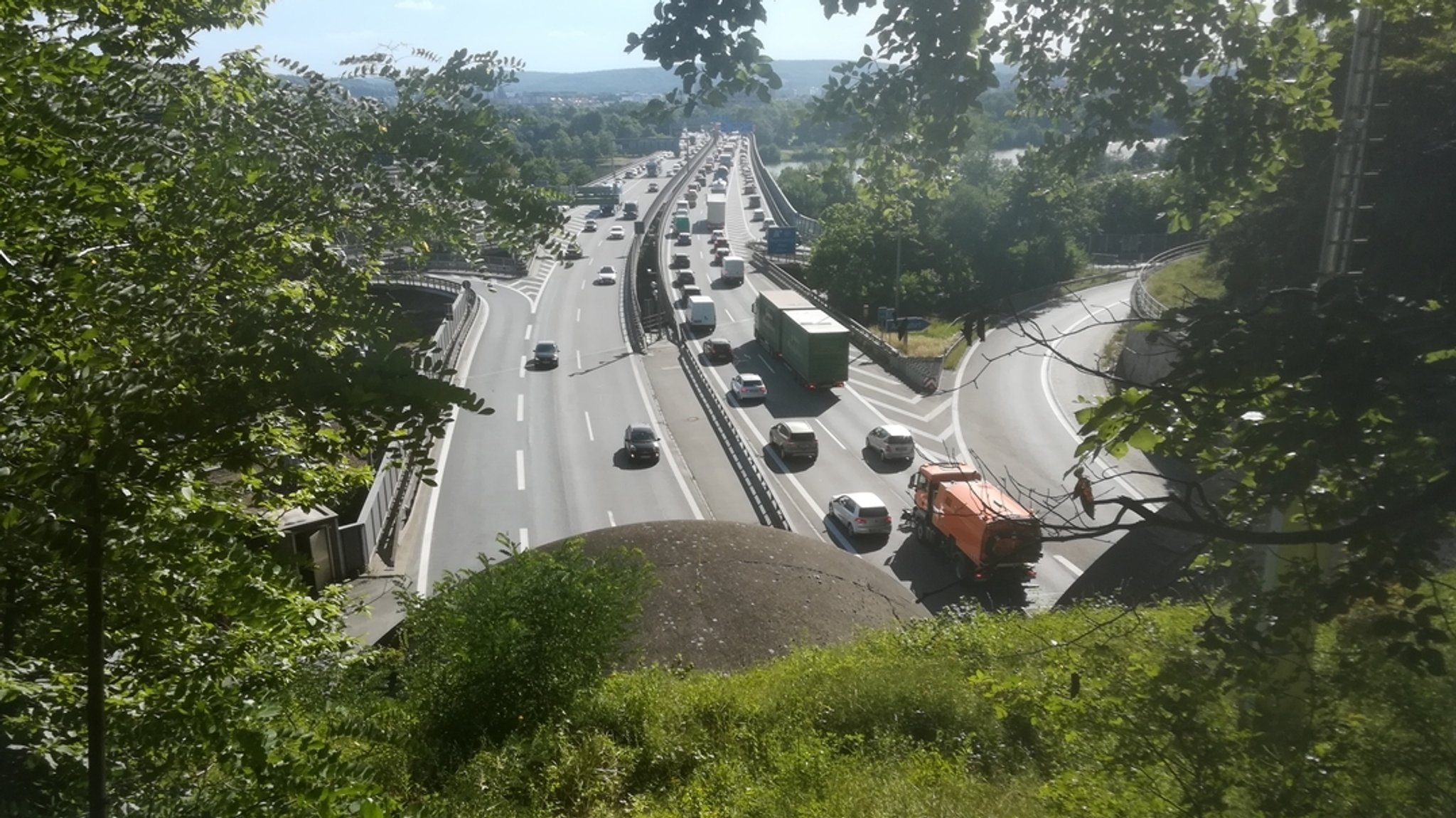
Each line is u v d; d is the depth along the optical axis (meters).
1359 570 3.45
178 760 3.81
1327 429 3.39
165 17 4.77
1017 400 36.50
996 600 20.78
